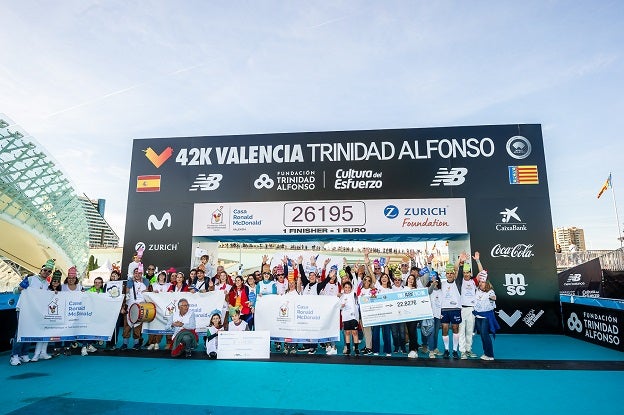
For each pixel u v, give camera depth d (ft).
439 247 50.80
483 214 35.47
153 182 38.78
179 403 15.20
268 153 38.34
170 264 37.11
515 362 21.81
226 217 37.58
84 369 20.65
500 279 34.19
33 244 141.49
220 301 25.66
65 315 24.07
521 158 36.11
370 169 37.11
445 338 23.08
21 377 19.03
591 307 28.50
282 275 29.01
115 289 25.76
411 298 23.59
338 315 24.44
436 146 36.99
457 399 15.67
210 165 38.60
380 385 17.65
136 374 19.58
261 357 23.09
